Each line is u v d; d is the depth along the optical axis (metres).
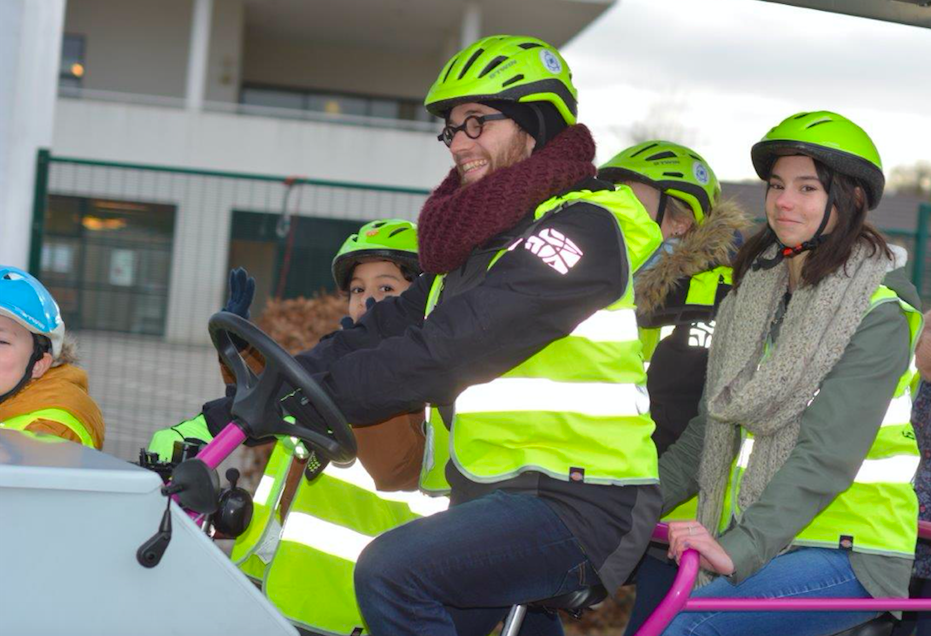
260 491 3.10
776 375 2.65
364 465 2.82
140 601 1.85
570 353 2.36
